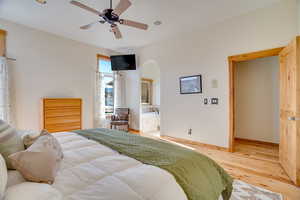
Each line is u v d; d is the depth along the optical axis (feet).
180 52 12.84
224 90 10.43
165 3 8.40
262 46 8.94
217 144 10.82
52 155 3.20
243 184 6.42
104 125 16.07
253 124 13.29
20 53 10.74
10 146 3.39
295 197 5.57
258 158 9.24
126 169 3.44
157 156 4.12
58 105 11.69
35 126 11.45
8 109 10.02
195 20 10.32
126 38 13.42
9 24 10.26
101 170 3.35
